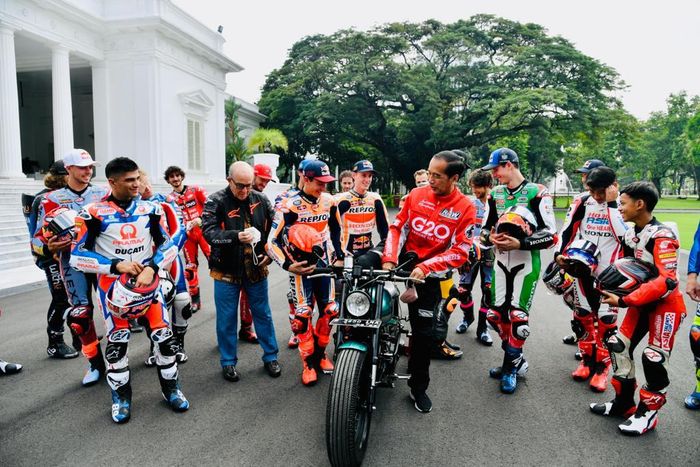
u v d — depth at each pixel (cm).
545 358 466
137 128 1780
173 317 431
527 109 2777
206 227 400
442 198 351
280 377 416
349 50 3306
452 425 333
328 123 3344
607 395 384
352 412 263
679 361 454
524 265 384
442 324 356
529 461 288
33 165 2173
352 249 514
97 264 317
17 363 439
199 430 323
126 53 1764
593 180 396
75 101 2327
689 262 372
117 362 334
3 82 1364
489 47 3369
